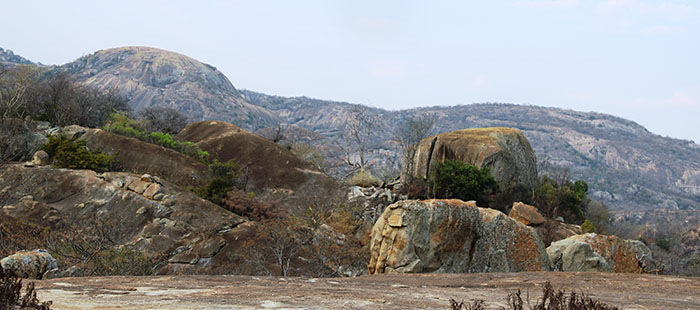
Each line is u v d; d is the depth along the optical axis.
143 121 84.62
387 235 20.19
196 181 57.31
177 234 39.84
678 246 77.44
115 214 42.81
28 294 5.69
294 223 38.91
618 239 24.84
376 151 136.75
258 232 38.38
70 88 80.62
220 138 72.69
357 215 45.09
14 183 45.88
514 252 20.97
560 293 6.52
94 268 24.73
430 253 19.69
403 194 53.16
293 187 59.81
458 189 49.75
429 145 58.56
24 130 58.31
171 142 68.31
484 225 20.89
